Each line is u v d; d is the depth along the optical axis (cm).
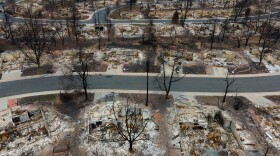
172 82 5325
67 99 4809
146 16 9281
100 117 4322
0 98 4872
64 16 9162
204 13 9650
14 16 9169
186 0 10981
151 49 6700
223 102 4775
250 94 5034
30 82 5350
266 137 4019
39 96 4919
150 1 11012
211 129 4141
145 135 3997
